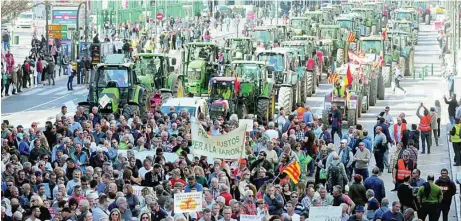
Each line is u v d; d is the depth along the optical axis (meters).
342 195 38.41
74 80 98.69
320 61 96.38
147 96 66.69
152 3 166.50
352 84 71.31
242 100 67.81
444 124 71.75
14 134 49.75
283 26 111.56
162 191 37.16
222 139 41.22
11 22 129.88
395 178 47.31
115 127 50.47
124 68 64.69
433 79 100.38
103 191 38.81
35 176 39.78
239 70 69.50
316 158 50.50
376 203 38.81
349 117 69.19
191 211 34.62
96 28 140.88
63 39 109.31
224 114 65.19
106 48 99.94
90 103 64.50
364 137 51.72
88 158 45.31
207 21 157.25
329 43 101.75
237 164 43.53
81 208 34.44
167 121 53.47
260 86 69.06
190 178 38.34
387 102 83.31
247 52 94.31
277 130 54.03
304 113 59.91
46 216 36.12
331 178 44.72
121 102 64.25
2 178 39.56
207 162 43.34
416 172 42.50
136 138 50.09
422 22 180.12
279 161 45.03
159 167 41.00
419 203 41.34
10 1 104.94
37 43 105.88
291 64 77.75
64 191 36.94
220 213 35.88
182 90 76.31
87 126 50.38
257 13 186.12
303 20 115.31
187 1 178.62
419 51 128.88
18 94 87.25
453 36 100.62
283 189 39.91
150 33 139.25
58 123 51.50
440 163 58.22
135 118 51.53
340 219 34.97
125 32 135.25
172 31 133.62
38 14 144.12
